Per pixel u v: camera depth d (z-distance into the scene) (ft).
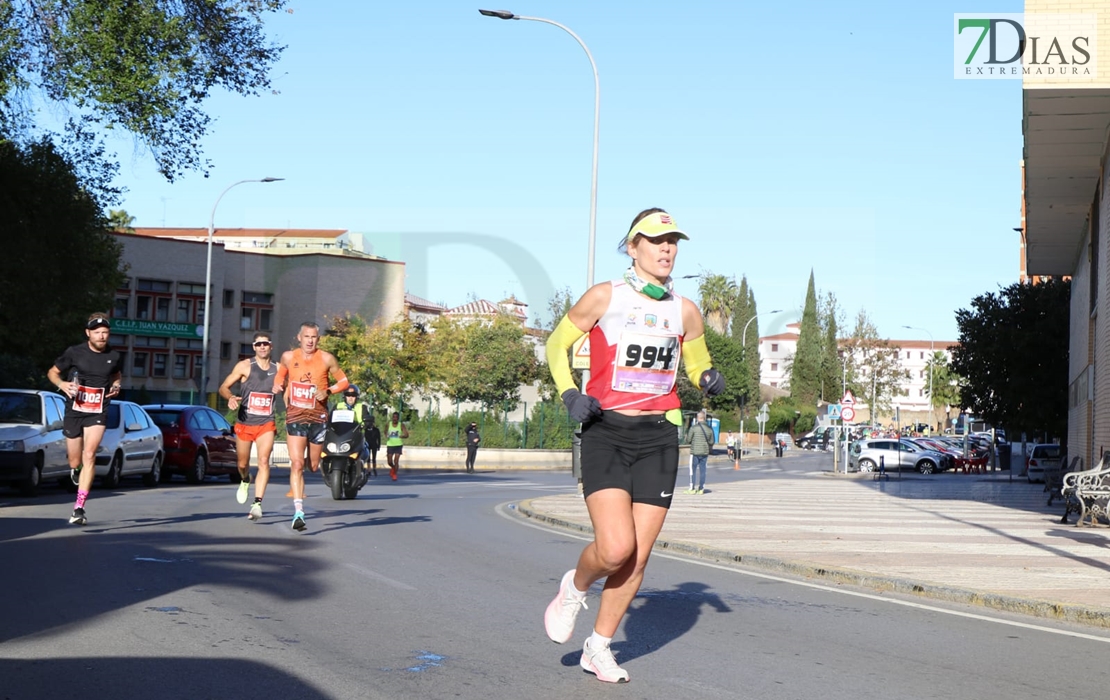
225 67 82.38
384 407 167.22
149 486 73.61
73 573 29.25
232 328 219.82
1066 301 141.28
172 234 270.46
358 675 19.03
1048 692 19.71
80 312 109.09
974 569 36.76
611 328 18.11
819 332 322.55
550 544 43.06
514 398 203.31
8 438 56.90
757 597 30.63
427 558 36.04
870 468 170.71
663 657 21.40
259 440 43.60
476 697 17.76
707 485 107.14
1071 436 121.49
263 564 32.48
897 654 22.82
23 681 17.84
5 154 84.89
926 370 477.77
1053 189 84.84
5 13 74.18
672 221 18.28
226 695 17.44
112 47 74.49
